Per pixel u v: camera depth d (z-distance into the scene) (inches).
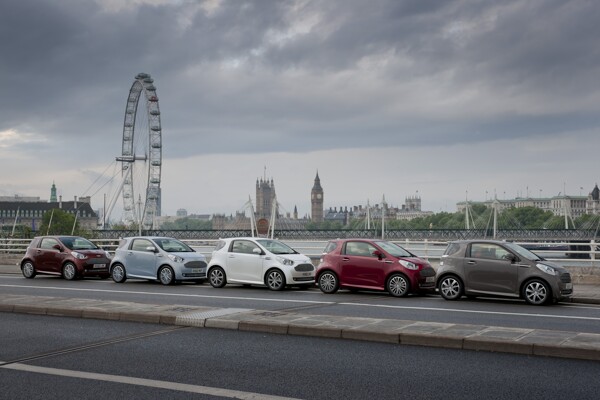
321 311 665.6
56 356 440.1
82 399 334.0
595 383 360.8
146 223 4854.8
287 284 919.7
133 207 4992.6
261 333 526.0
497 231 5728.3
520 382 363.6
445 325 520.4
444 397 334.3
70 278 1127.6
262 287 979.9
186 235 4832.7
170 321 575.5
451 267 789.2
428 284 837.2
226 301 764.0
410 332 484.7
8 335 522.0
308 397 335.6
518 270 749.9
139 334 523.8
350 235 5182.1
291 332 520.4
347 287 866.8
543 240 4773.6
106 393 345.4
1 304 666.8
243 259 954.1
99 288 949.8
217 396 338.3
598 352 418.6
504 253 766.5
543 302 734.5
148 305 655.1
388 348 462.3
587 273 980.6
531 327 551.8
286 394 341.1
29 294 852.0
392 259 839.1
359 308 693.3
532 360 420.2
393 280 831.7
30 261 1170.0
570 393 340.2
